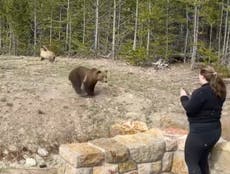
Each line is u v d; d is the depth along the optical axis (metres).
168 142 6.78
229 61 19.05
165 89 12.07
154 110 10.15
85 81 10.12
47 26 31.34
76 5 29.78
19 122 8.80
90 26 28.22
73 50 26.66
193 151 5.68
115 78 12.79
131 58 16.75
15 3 32.78
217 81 5.58
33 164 7.93
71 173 6.19
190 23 23.05
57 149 8.45
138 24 21.56
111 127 9.01
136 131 8.60
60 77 11.93
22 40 34.09
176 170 6.83
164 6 19.62
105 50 24.94
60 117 9.20
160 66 16.56
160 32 20.00
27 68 13.16
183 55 19.78
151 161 6.66
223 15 23.45
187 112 5.64
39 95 10.01
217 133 5.66
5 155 8.05
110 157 6.29
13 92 10.04
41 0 32.22
